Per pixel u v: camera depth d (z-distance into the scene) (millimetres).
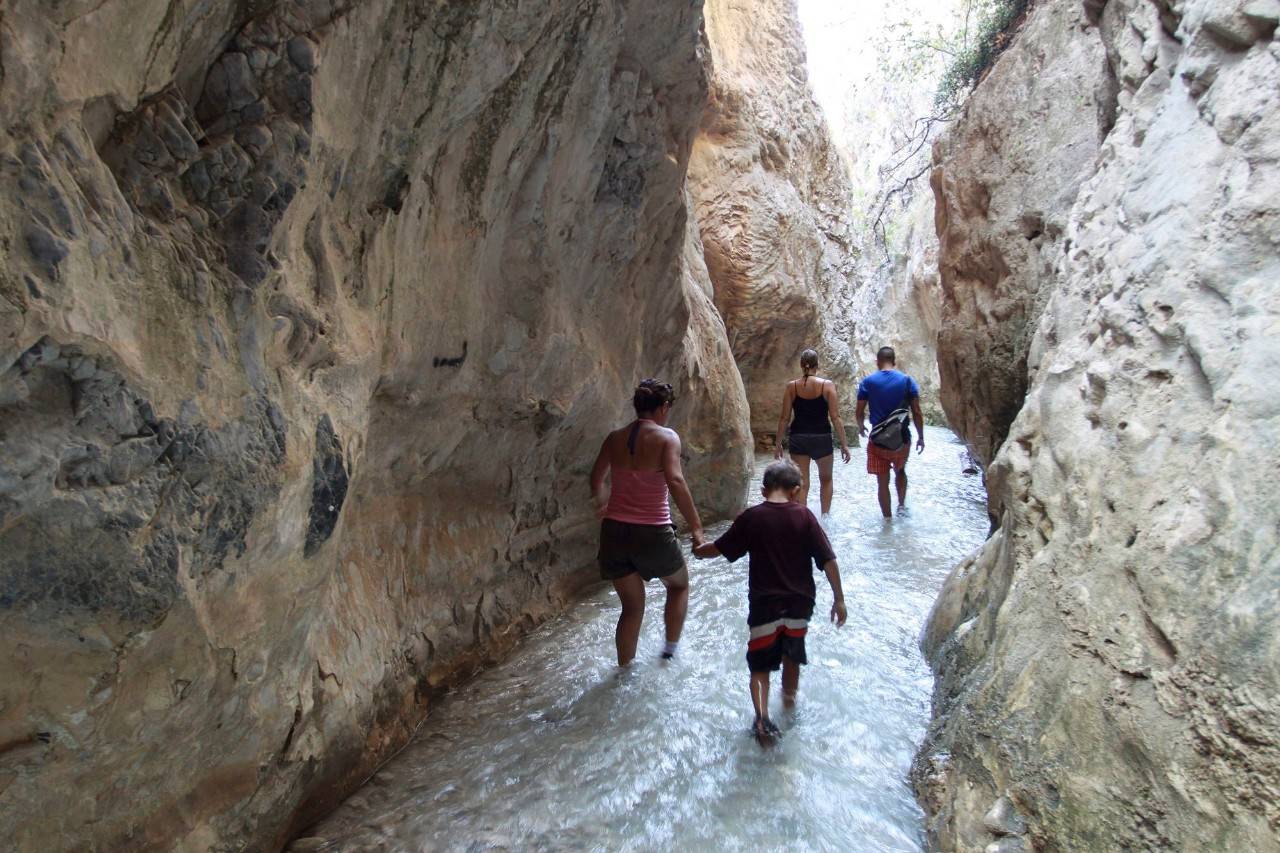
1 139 1413
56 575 1618
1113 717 2193
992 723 2744
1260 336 2232
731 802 2955
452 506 4266
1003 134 6848
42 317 1445
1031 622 2867
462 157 3342
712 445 7047
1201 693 1916
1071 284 3865
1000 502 4363
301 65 2098
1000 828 2385
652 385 4215
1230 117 2783
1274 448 2020
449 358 3615
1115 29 4656
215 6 1906
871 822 2816
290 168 2092
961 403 7477
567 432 4961
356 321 2744
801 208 11828
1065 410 3246
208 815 2363
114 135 1759
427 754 3348
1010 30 9156
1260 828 1648
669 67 4500
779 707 3646
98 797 1979
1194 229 2762
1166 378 2609
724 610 4887
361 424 2797
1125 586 2377
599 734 3471
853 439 13016
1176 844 1853
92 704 1788
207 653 2066
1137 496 2494
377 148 2734
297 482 2254
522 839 2771
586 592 5430
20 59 1416
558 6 3340
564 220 4277
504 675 4102
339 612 3176
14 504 1492
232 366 2004
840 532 6730
